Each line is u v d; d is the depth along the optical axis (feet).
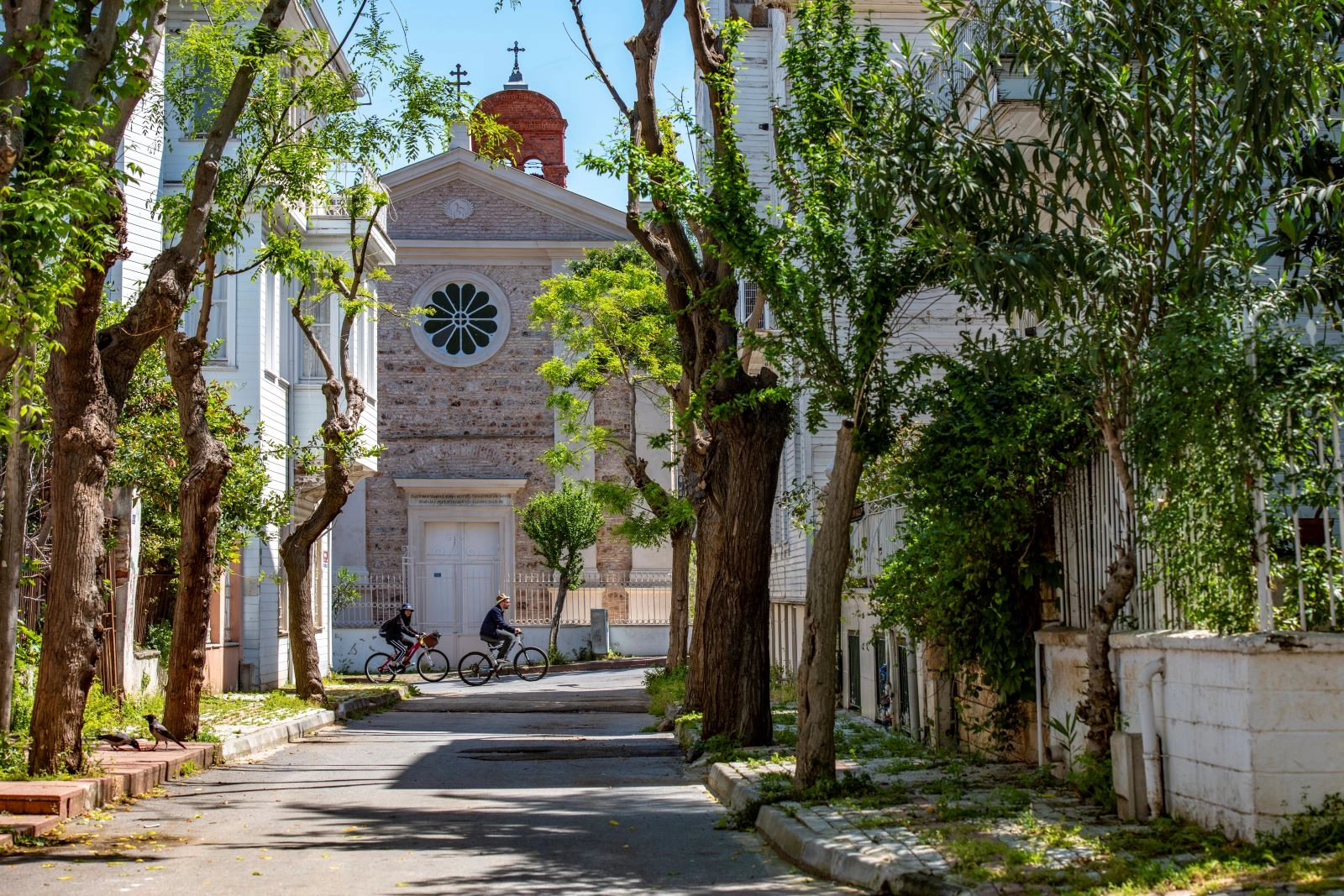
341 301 83.41
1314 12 32.24
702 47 49.21
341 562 143.64
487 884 27.94
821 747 37.78
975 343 36.60
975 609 42.80
